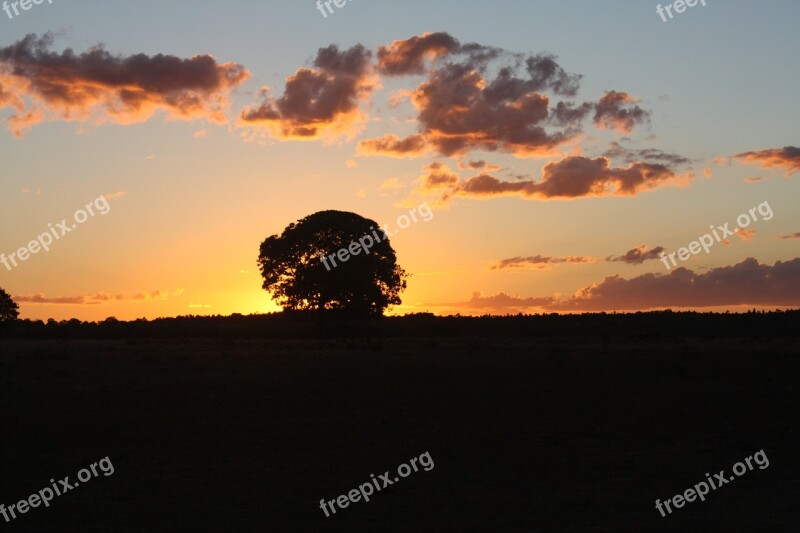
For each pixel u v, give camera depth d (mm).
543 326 107938
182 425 29078
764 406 32875
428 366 47219
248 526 17516
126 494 20078
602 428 28547
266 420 30125
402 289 91312
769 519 17656
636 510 18469
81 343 75250
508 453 24531
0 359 51344
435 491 20234
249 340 81125
